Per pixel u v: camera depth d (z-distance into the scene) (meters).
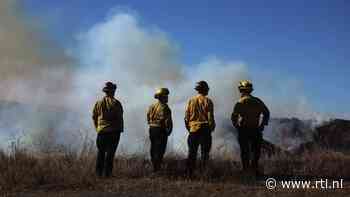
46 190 9.99
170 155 12.90
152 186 10.29
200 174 11.20
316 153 13.69
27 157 11.98
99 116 11.43
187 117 11.51
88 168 11.09
